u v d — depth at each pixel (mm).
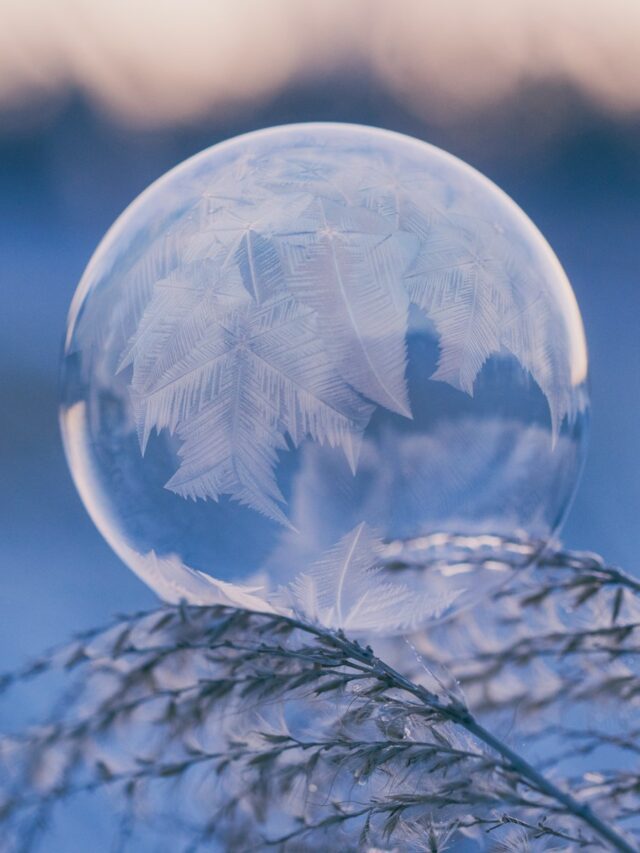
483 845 404
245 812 396
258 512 420
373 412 419
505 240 435
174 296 424
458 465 422
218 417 420
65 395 443
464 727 393
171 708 396
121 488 428
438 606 430
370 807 385
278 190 427
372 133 444
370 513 420
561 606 428
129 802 398
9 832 394
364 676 393
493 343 425
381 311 420
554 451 434
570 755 412
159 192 441
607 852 389
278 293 419
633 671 415
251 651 395
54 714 401
